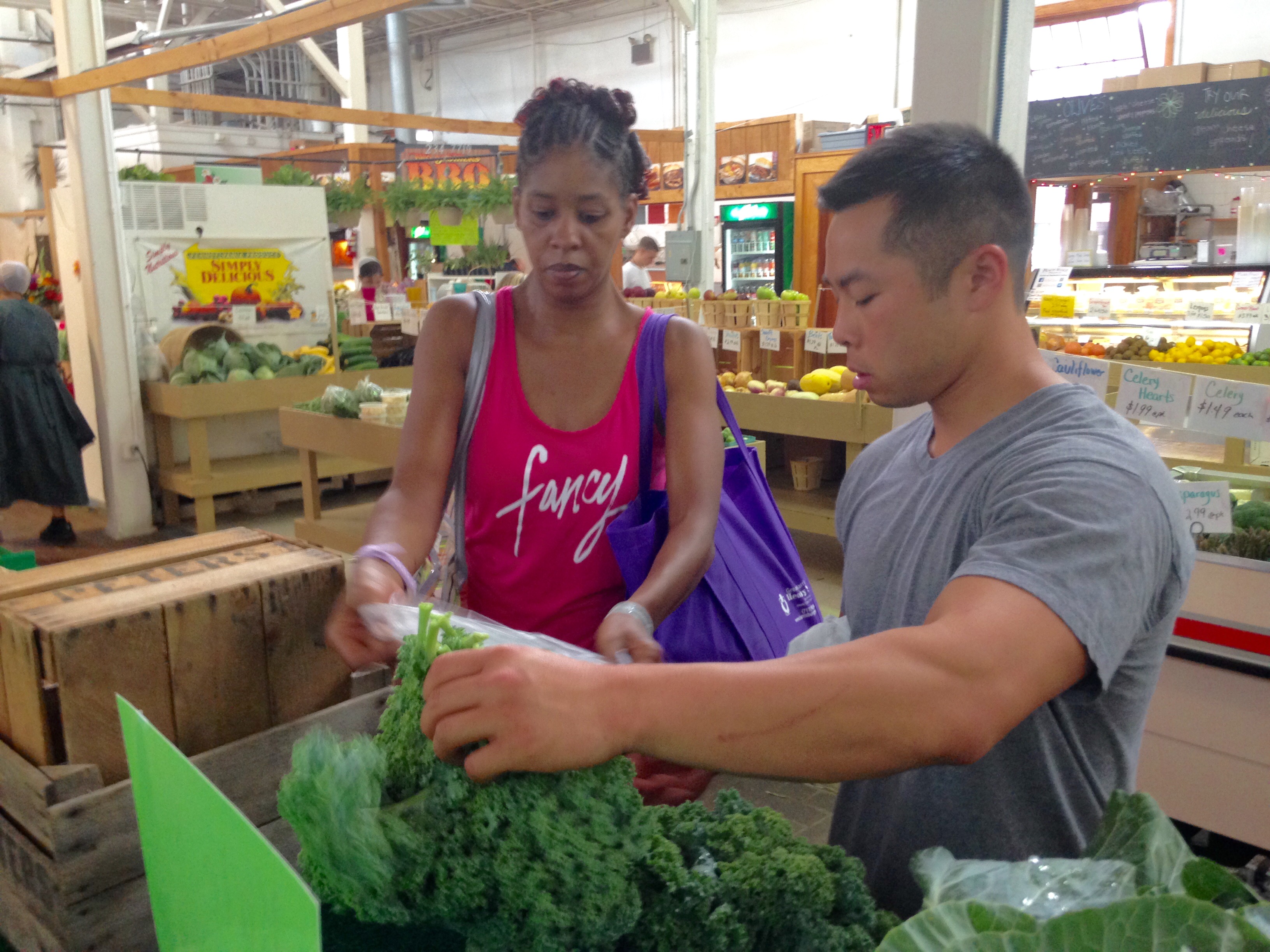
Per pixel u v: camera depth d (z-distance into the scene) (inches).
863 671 25.0
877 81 444.8
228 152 526.9
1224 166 214.7
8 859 43.5
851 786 41.7
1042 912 25.4
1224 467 105.8
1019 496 30.3
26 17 482.6
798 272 356.8
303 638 49.6
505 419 52.4
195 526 241.4
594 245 49.6
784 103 480.1
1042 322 207.9
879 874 37.9
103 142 218.7
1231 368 166.7
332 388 200.7
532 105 50.4
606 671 25.1
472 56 627.2
